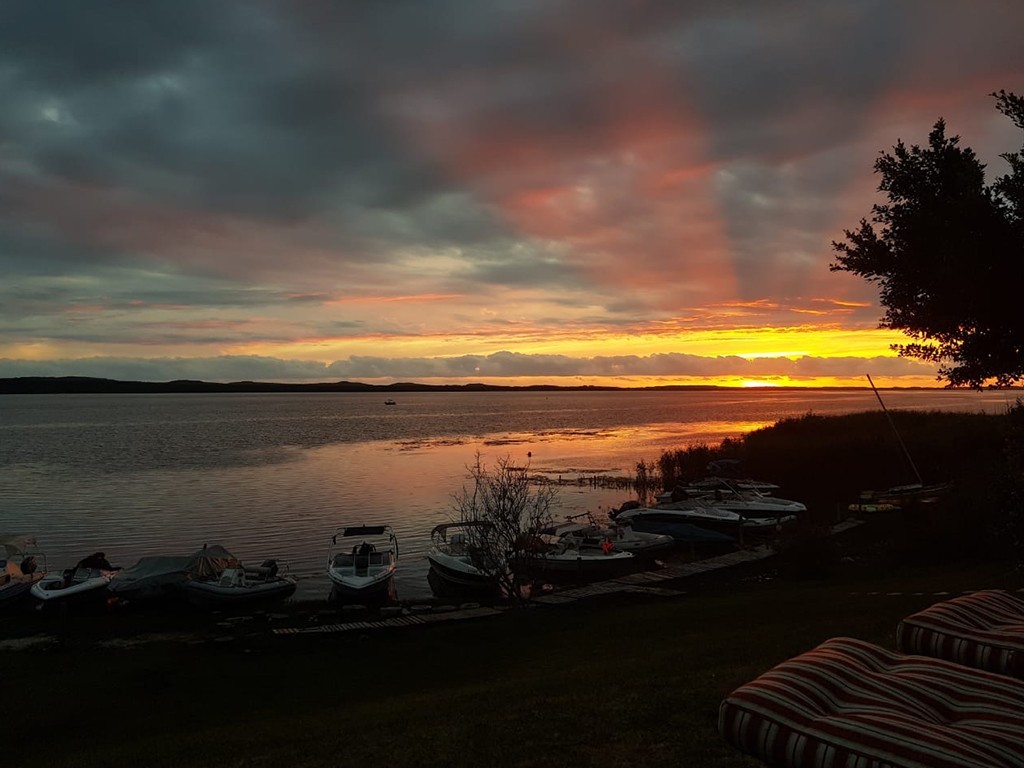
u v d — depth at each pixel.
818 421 70.94
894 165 12.62
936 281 11.84
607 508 51.88
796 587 27.02
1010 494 15.65
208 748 11.55
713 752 6.84
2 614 28.25
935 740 2.80
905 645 4.66
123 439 114.00
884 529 37.62
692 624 20.33
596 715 8.41
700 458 62.59
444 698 12.57
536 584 31.59
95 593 29.16
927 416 68.69
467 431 133.12
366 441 110.44
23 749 14.73
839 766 2.88
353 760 8.08
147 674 19.69
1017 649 4.12
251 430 137.88
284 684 18.42
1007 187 10.91
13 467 74.75
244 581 29.41
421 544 40.53
